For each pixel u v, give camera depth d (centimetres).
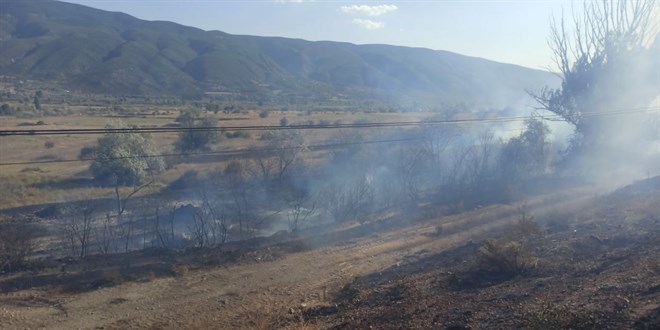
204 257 1741
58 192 3091
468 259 1457
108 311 1332
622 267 1070
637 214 1702
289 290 1480
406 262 1639
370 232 2045
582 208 2108
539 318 816
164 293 1454
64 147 4781
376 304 1214
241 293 1460
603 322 773
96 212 2597
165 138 5109
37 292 1419
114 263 1672
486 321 912
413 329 965
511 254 1241
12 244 1612
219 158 4116
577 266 1174
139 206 2661
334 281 1538
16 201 2906
